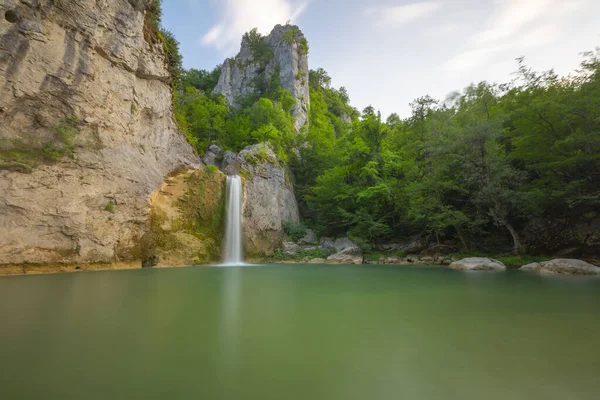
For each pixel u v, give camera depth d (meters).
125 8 18.61
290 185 36.78
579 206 19.38
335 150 41.19
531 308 6.59
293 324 5.18
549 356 3.73
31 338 4.25
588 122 17.75
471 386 2.91
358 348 4.02
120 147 18.16
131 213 18.34
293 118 58.75
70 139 15.31
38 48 14.33
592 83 17.52
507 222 20.56
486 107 24.14
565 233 20.11
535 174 22.86
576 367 3.38
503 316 5.84
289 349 3.96
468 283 11.09
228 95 75.56
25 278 11.52
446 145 21.91
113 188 17.30
